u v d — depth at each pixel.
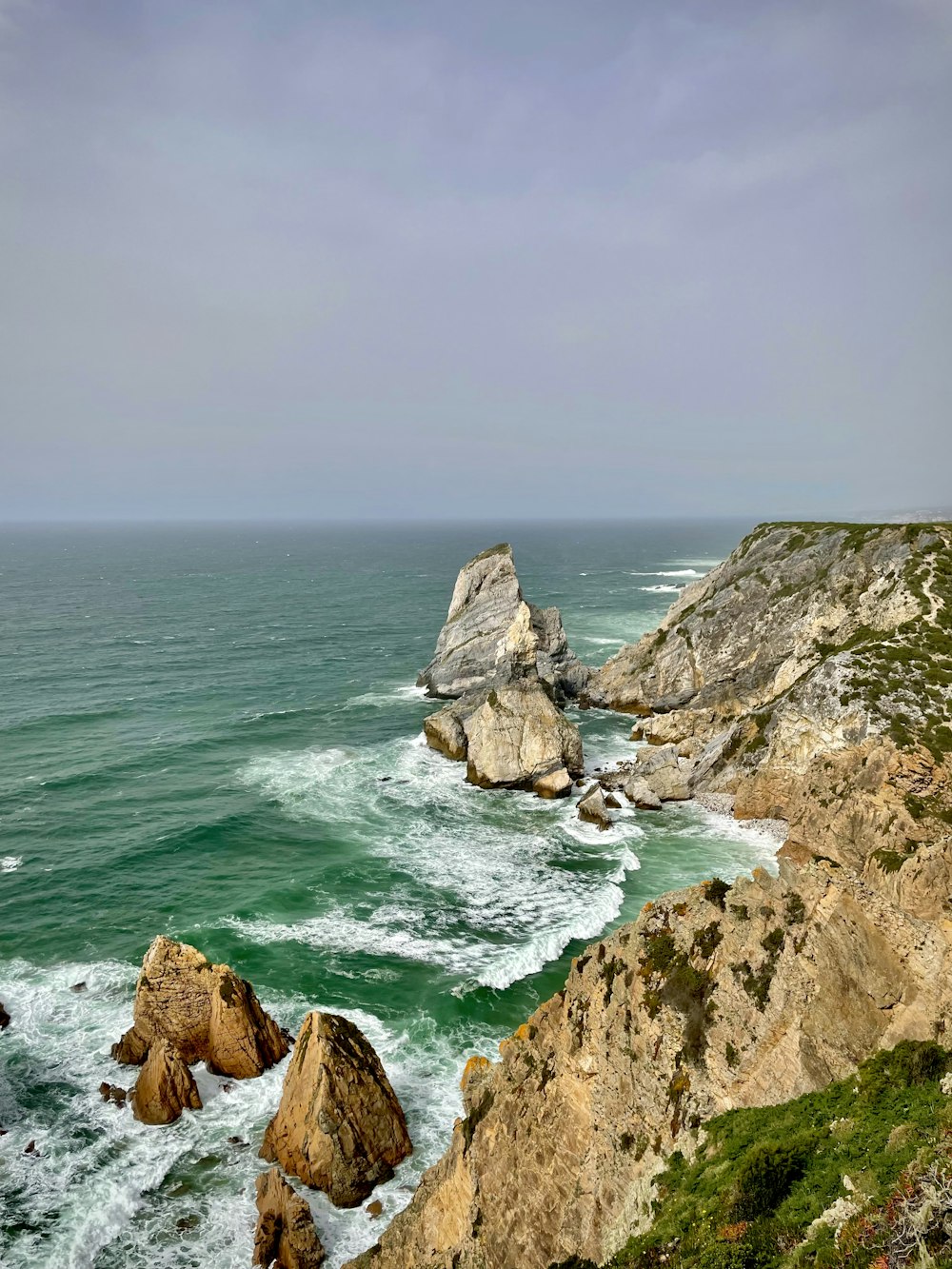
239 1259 21.72
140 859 45.84
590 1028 18.58
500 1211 17.86
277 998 32.62
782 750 50.12
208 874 44.03
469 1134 19.75
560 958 35.97
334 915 39.44
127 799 55.38
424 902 40.72
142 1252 21.88
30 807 53.59
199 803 54.78
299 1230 21.39
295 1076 24.78
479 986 33.47
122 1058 28.91
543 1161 17.75
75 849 47.06
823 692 48.62
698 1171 14.59
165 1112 25.97
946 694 45.22
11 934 37.56
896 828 36.94
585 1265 15.50
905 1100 13.47
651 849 47.06
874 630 56.19
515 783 57.53
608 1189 16.36
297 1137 23.91
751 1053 16.06
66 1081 27.84
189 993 28.48
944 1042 14.30
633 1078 17.16
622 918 39.31
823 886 17.31
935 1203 10.64
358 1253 21.55
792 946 16.80
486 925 38.41
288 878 43.41
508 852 46.75
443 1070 28.53
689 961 18.08
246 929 38.06
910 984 15.24
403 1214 20.92
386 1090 25.16
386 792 57.19
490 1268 17.33
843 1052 15.33
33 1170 24.16
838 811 40.62
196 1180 23.98
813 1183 12.77
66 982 33.66
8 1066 28.47
